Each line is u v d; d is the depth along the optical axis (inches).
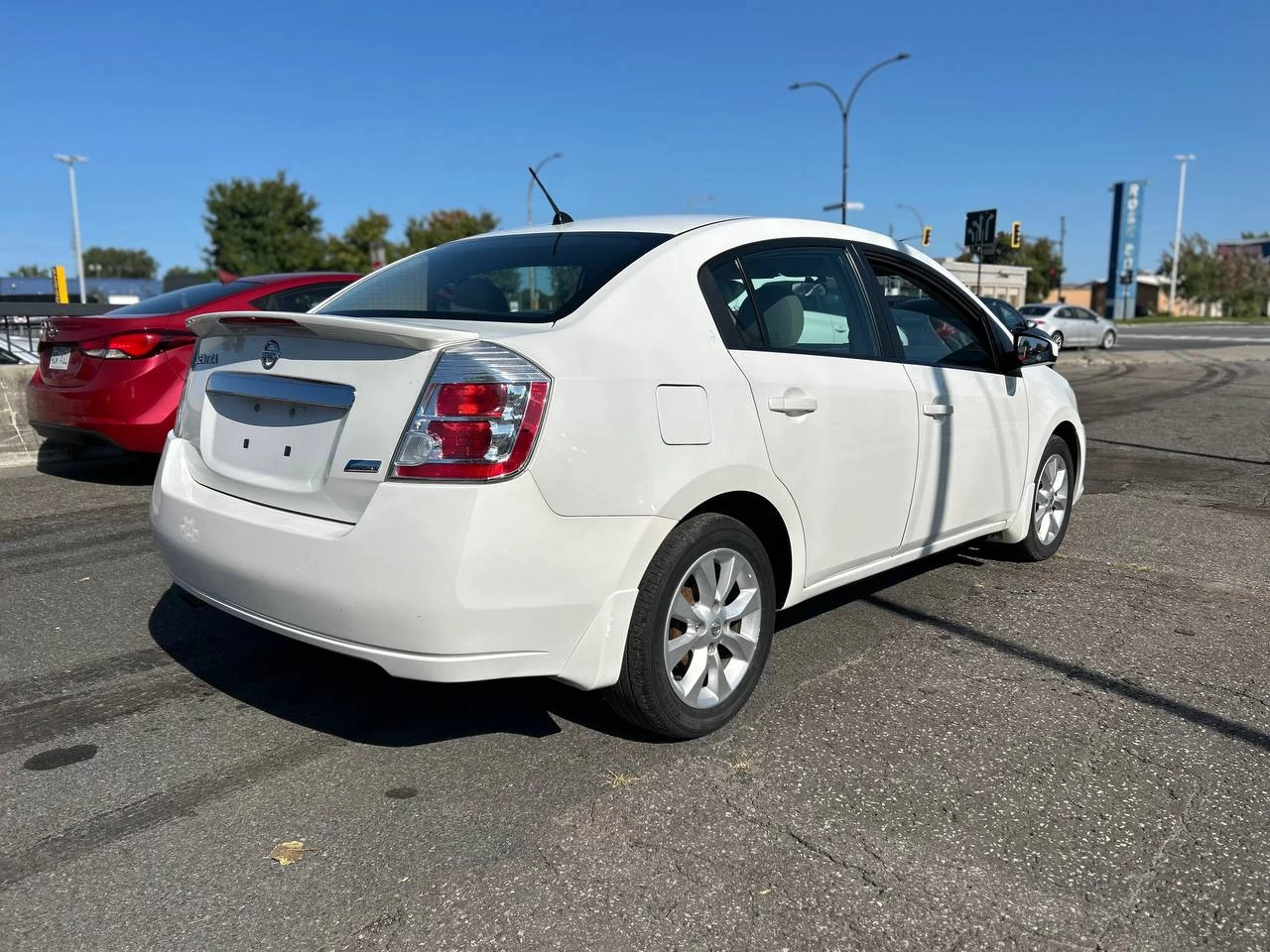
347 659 151.3
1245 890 96.0
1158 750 124.6
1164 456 366.3
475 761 119.6
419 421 100.4
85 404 252.7
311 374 110.4
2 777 114.5
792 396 129.5
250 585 112.1
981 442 173.9
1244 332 1871.3
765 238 138.6
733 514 131.0
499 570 100.6
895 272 161.3
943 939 88.3
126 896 93.0
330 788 112.8
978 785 115.0
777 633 165.0
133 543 215.6
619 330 114.0
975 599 184.1
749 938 88.0
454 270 138.3
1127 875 98.1
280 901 92.4
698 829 105.1
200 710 133.0
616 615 111.2
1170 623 172.2
